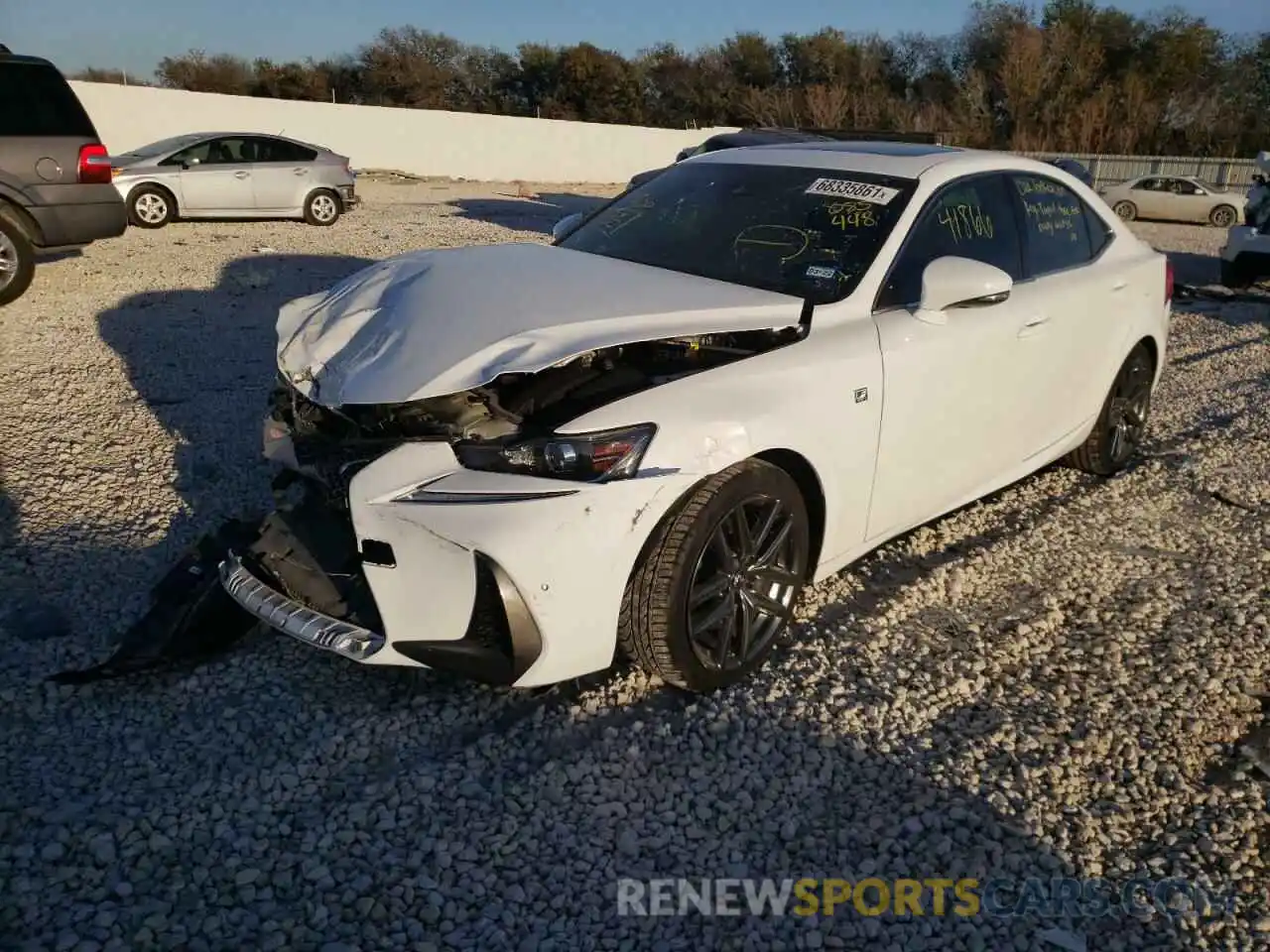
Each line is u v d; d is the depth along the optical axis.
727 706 3.44
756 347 3.64
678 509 3.25
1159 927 2.67
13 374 6.66
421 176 30.59
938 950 2.57
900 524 4.23
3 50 8.95
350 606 3.34
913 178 4.34
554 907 2.64
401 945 2.51
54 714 3.32
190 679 3.51
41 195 8.94
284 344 3.79
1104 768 3.28
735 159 4.88
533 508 2.98
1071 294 4.89
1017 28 42.84
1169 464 6.07
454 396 3.21
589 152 34.19
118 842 2.79
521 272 3.83
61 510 4.71
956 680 3.68
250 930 2.52
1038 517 5.23
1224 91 41.12
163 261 11.04
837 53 50.56
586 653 3.16
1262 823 3.07
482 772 3.12
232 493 4.95
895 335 3.91
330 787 3.04
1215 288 13.70
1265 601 4.40
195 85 50.59
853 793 3.09
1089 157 37.72
